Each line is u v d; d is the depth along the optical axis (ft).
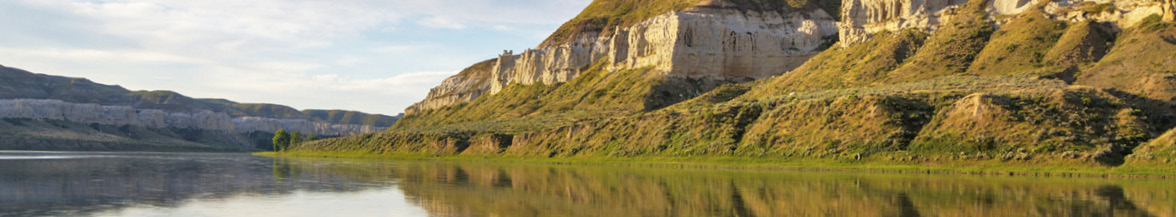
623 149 416.46
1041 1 568.00
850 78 540.93
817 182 224.33
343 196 185.47
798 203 164.14
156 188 206.90
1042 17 535.60
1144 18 472.03
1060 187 201.46
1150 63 394.32
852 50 632.79
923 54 541.75
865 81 524.52
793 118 370.94
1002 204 159.84
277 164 402.52
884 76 520.01
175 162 433.89
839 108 357.41
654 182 228.43
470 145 549.95
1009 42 508.12
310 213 150.41
